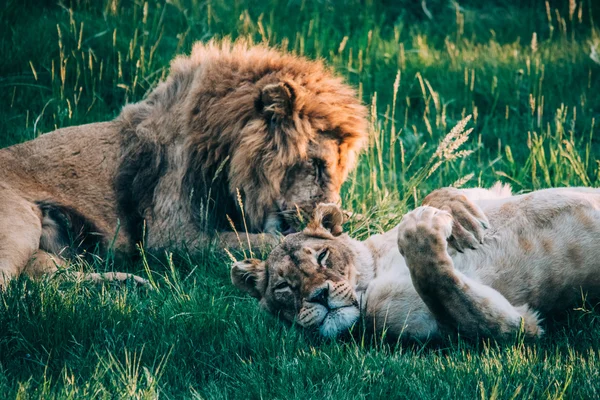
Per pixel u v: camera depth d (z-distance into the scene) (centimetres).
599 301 805
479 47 1867
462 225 793
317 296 791
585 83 1680
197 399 680
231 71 1151
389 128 1555
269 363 755
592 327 780
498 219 801
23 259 1037
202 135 1121
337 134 1138
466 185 1316
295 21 1923
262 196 1106
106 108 1570
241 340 809
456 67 1756
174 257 1098
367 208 1216
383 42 1872
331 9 1986
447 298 725
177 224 1121
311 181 1110
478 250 789
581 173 1218
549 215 783
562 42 1842
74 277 988
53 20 1752
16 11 1756
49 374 746
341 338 809
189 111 1135
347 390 690
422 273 723
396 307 783
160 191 1132
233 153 1113
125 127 1173
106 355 778
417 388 677
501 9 2097
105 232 1118
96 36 1647
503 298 738
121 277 1020
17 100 1552
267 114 1109
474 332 733
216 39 1742
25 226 1056
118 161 1151
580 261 776
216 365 783
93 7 1817
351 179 1288
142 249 1050
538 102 1588
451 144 1160
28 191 1107
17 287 900
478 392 659
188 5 1880
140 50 1647
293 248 838
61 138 1169
